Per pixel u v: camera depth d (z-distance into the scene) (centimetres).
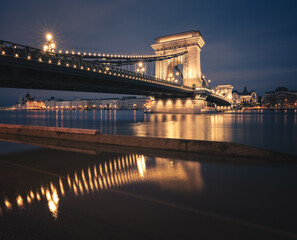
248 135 2442
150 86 6059
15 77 2892
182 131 2850
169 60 10394
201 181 698
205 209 501
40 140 1662
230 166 874
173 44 10312
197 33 10238
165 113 9994
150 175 770
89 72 3803
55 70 3172
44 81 3312
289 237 387
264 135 2452
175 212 489
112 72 4456
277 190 610
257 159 989
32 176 772
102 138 1462
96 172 814
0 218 483
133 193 605
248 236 393
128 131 2891
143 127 3562
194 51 10038
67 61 3412
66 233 418
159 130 3022
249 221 445
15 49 2692
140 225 439
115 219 465
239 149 1044
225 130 3014
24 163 962
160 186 657
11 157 1088
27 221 468
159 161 977
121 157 1065
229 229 417
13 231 430
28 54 2791
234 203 530
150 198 570
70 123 4866
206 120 5531
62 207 527
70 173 805
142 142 1304
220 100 14525
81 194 604
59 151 1229
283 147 1680
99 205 533
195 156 1070
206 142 1131
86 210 509
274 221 443
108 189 639
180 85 8288
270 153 978
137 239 392
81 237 404
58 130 1723
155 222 449
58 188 653
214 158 1022
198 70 10231
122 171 823
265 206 511
